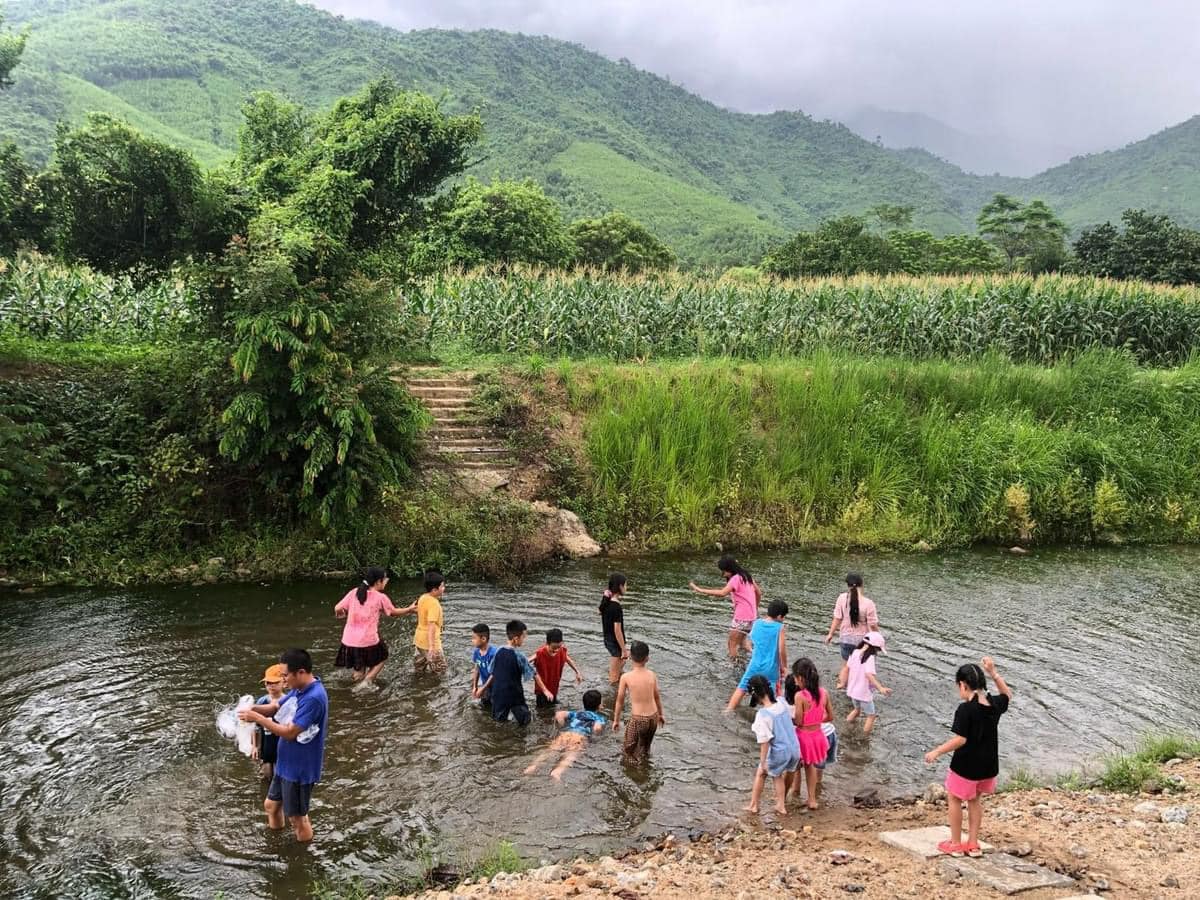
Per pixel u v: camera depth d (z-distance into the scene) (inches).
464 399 703.1
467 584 507.5
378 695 345.1
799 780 281.0
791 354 864.9
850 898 203.2
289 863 230.7
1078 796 276.5
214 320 542.6
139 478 522.9
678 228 4790.8
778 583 530.3
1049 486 674.8
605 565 559.8
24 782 268.7
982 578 558.3
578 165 5595.5
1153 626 469.4
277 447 511.5
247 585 485.7
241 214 640.4
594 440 652.1
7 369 583.2
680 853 239.1
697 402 686.5
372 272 689.6
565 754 298.5
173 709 324.8
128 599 454.0
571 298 863.1
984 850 231.1
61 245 629.3
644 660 298.8
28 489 505.0
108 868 225.3
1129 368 821.9
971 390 770.8
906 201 7396.7
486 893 209.8
